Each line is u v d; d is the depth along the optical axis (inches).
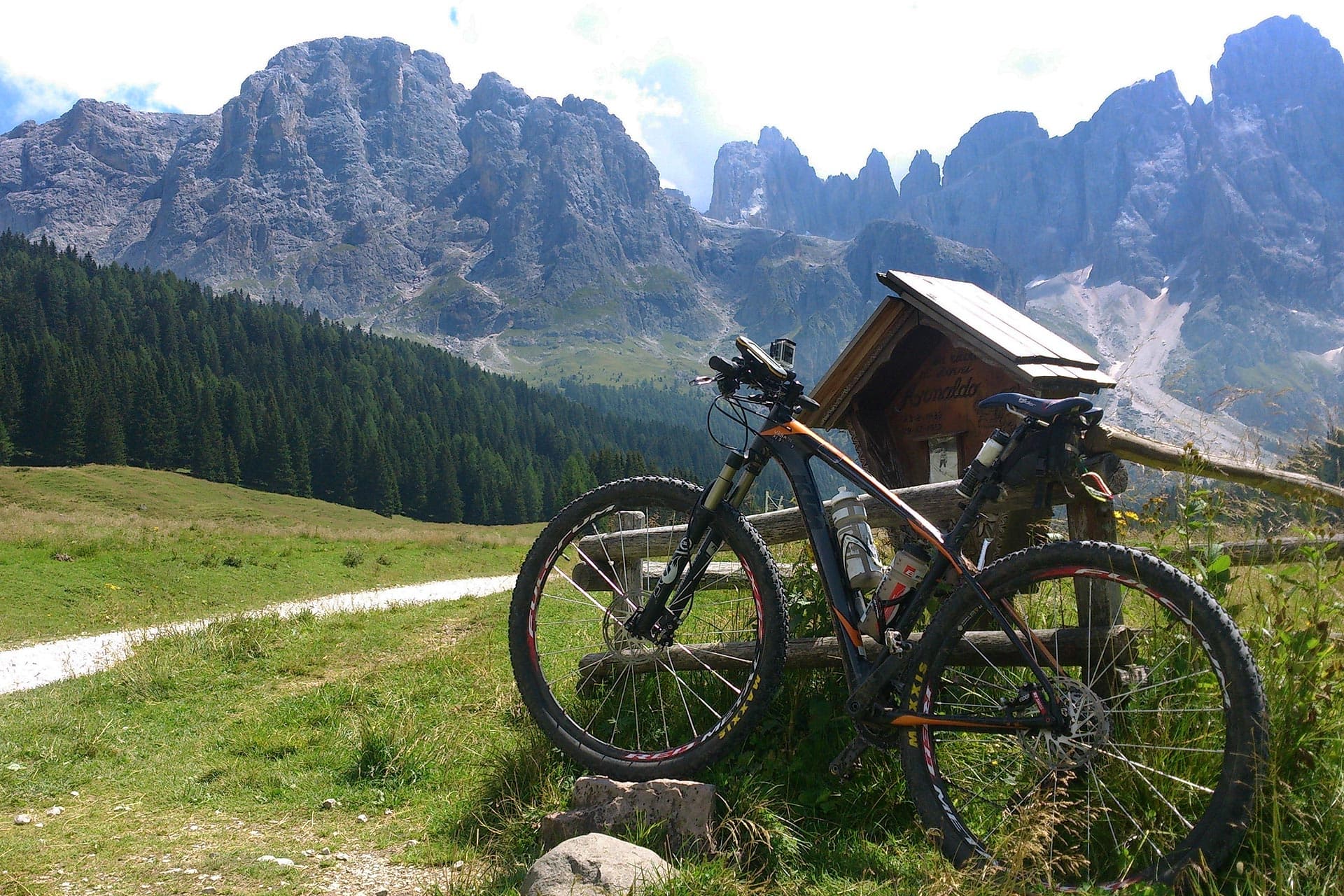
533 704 143.0
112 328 5861.2
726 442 144.0
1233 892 94.0
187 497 3774.6
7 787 181.3
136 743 214.8
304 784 169.9
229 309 7194.9
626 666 159.0
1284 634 112.3
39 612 617.0
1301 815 97.9
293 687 270.2
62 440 4087.1
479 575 1245.1
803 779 132.1
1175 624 112.0
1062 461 108.3
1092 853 105.3
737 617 169.0
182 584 780.6
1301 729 105.4
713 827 118.8
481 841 133.8
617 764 134.4
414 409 6717.5
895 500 122.9
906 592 119.3
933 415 178.5
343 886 122.2
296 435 4687.5
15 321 5477.4
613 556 167.6
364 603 654.5
